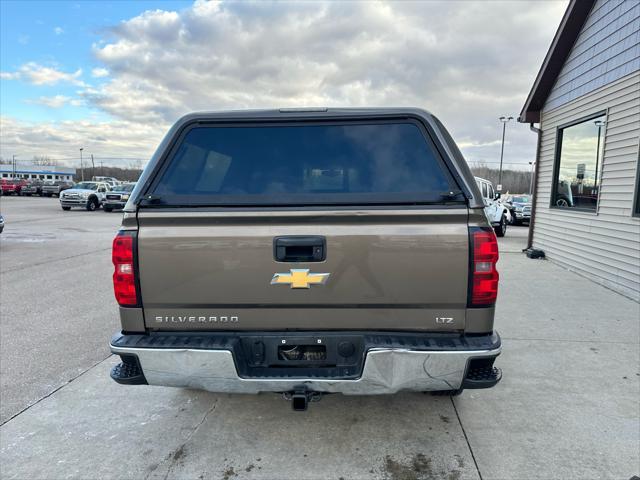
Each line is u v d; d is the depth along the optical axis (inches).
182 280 91.7
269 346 93.4
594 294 251.6
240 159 99.0
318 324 92.4
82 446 106.7
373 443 107.7
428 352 86.4
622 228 257.9
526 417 119.3
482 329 90.7
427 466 99.1
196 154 99.2
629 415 120.3
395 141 97.8
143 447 106.2
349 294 90.4
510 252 420.8
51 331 187.2
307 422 117.0
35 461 101.0
